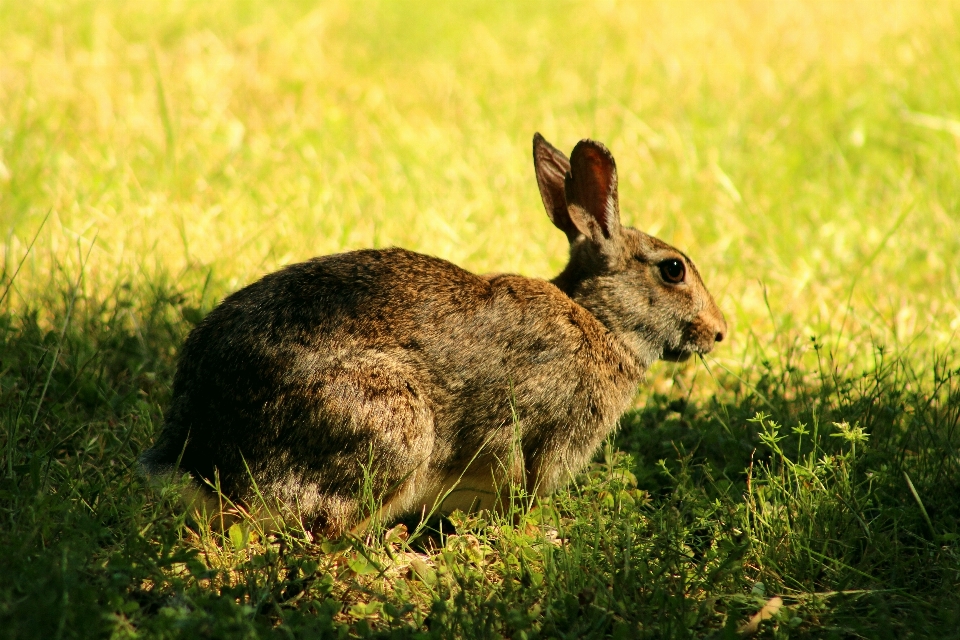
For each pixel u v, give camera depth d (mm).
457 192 14945
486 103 18797
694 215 15008
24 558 7141
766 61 20828
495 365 8844
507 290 9125
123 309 11445
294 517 8203
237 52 20875
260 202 14328
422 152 16594
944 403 10727
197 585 7379
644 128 17500
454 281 8984
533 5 26297
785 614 7406
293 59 20891
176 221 13438
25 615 6527
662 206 15070
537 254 13367
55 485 8492
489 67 21203
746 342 11875
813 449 9273
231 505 8195
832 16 23266
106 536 7844
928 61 19781
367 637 7047
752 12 24062
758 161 16438
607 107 18578
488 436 8961
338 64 20969
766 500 8938
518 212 14453
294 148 16406
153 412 9695
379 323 8477
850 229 14781
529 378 8961
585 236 9820
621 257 9758
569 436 9273
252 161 15852
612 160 9555
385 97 18922
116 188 14461
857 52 20906
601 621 7293
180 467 8250
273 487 8133
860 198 15562
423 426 8531
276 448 8102
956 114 17922
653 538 8336
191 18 22891
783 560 8250
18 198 14062
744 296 13000
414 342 8555
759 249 14336
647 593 7688
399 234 13578
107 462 8984
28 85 17516
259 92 18938
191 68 19422
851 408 10086
